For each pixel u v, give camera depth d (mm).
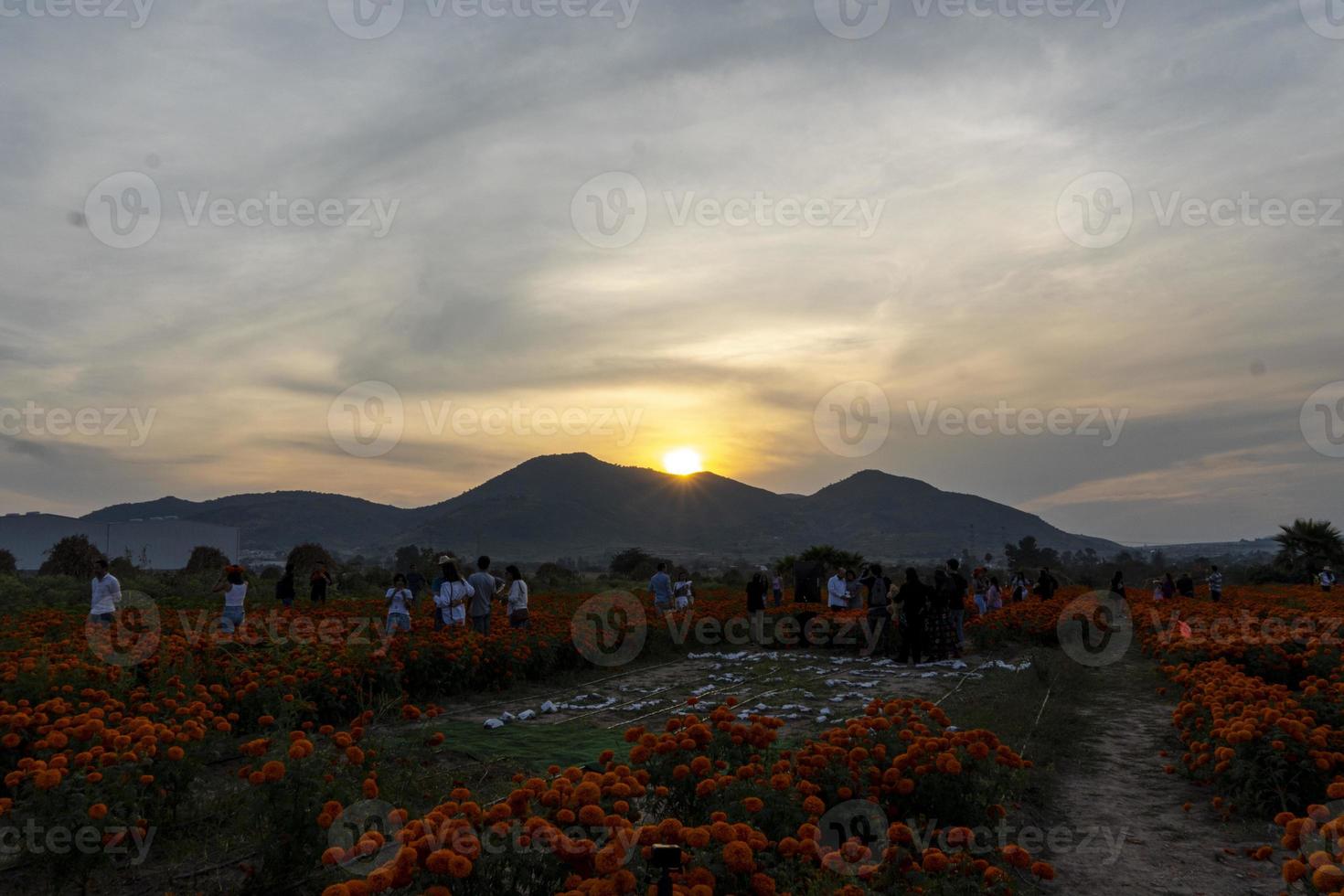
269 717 5168
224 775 6449
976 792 4898
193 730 5230
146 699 6910
